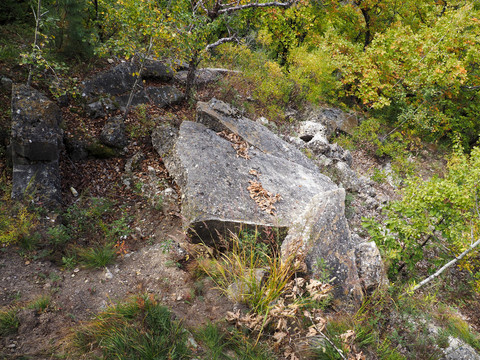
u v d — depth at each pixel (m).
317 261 4.74
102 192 5.86
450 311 5.97
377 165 10.87
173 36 6.20
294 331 3.89
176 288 4.31
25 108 5.44
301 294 4.14
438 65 11.03
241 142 7.08
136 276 4.46
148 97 8.09
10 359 3.02
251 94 10.42
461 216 5.62
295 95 11.42
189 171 5.62
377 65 12.44
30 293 3.84
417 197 5.79
